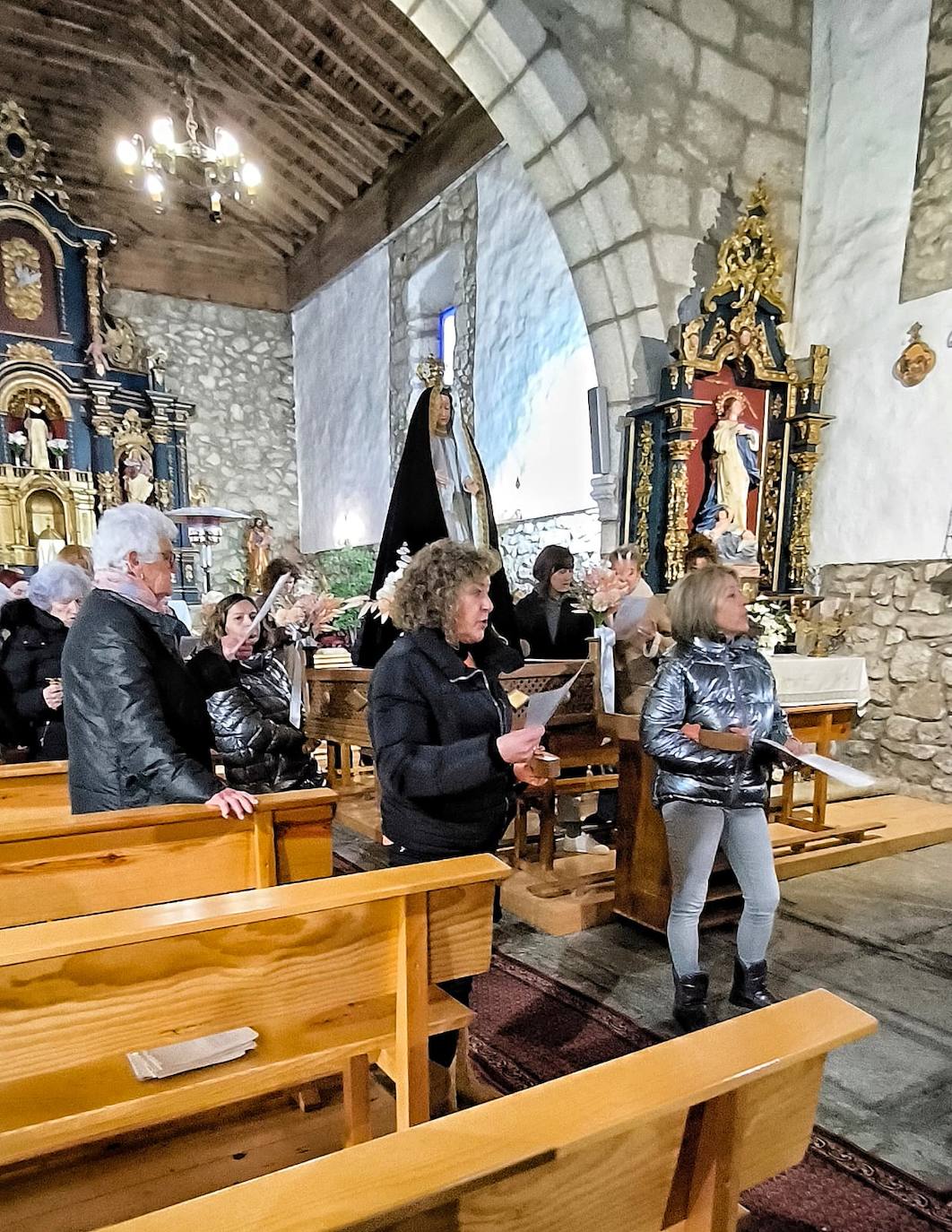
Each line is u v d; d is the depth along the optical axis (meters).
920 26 4.77
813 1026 1.00
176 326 10.59
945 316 4.67
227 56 8.30
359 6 7.05
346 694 4.14
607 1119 0.81
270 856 1.86
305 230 10.59
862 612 5.12
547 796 3.36
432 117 8.09
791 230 5.52
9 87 8.89
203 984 1.23
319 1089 1.99
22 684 3.08
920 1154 1.80
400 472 3.61
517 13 4.59
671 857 2.31
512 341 7.12
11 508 9.27
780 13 5.35
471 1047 2.21
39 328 9.55
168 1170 1.70
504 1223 0.80
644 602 3.27
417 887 1.35
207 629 2.66
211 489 10.86
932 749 4.74
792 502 5.36
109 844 1.69
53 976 1.10
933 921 3.08
